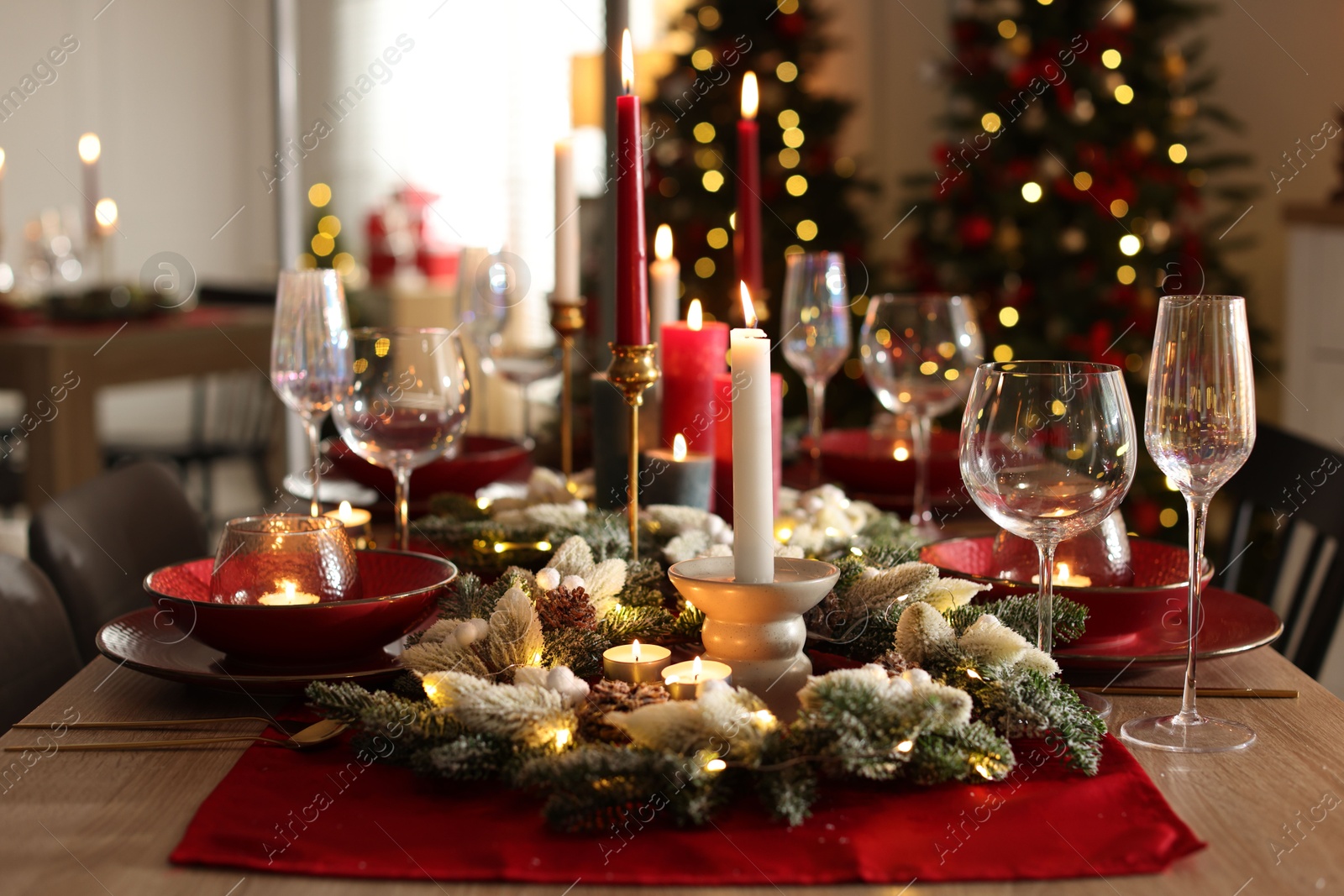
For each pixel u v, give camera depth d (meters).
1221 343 1.14
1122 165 3.63
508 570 1.26
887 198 5.29
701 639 1.20
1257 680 1.25
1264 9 4.12
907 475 1.73
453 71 6.38
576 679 1.10
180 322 4.34
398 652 1.26
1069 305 3.59
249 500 5.91
